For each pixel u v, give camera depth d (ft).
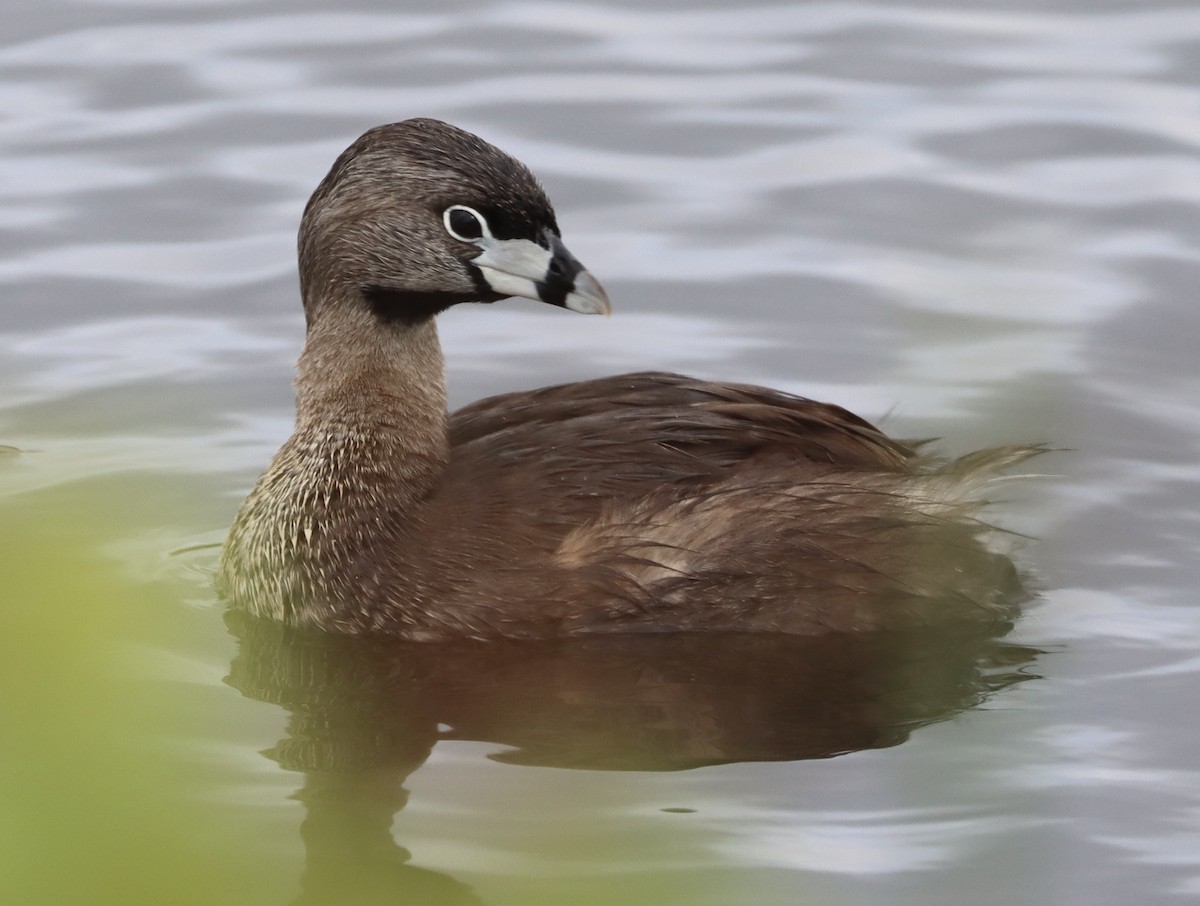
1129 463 45.60
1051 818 31.12
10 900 12.06
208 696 36.63
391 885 25.54
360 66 67.97
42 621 14.12
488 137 63.10
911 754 33.91
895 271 55.31
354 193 40.91
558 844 25.27
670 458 39.60
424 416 40.93
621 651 38.70
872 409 48.57
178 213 59.16
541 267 40.24
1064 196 59.31
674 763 33.63
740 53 69.15
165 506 45.24
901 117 64.54
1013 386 34.60
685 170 61.46
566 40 70.18
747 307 54.03
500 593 38.83
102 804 12.68
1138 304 53.26
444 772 33.09
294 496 40.70
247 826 27.96
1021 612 39.50
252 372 51.47
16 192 59.93
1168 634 38.45
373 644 39.55
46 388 50.19
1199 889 28.76
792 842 30.07
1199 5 72.08
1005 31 70.64
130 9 72.28
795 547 38.68
